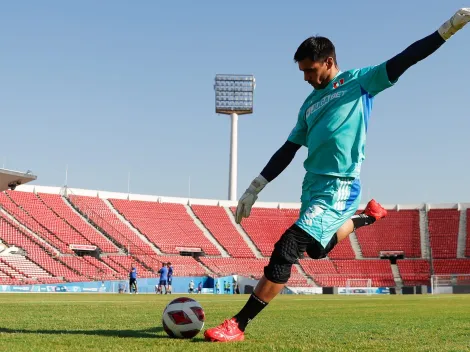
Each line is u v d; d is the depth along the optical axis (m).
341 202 5.15
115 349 4.27
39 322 7.64
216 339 4.93
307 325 7.47
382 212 6.03
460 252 60.09
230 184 68.94
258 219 66.38
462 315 10.38
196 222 63.09
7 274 42.00
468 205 66.44
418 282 56.09
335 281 56.00
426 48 4.81
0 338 5.09
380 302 19.62
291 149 5.66
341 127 5.11
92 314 9.95
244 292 50.78
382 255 61.16
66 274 45.22
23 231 48.12
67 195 57.41
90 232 53.25
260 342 4.91
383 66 5.03
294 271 57.31
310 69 5.16
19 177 18.73
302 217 5.07
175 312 5.26
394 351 4.36
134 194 62.56
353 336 5.75
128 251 52.75
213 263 56.75
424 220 65.50
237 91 71.25
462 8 4.55
